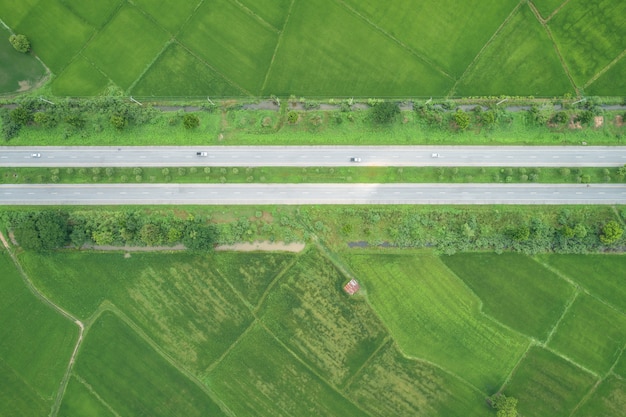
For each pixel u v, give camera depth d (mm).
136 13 108312
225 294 106312
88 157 107500
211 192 106938
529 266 106125
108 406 105750
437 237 105938
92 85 107750
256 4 107875
